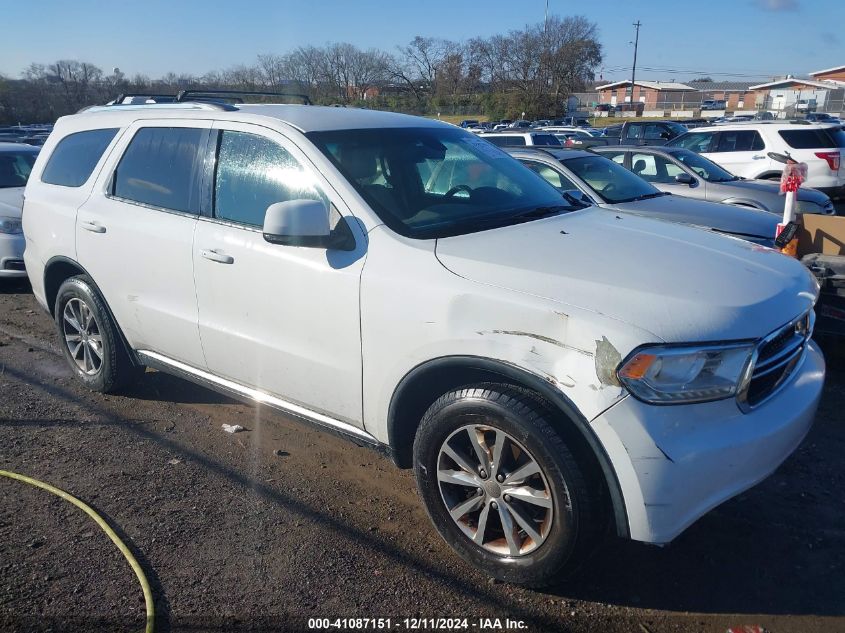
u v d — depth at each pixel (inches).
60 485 147.6
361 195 133.3
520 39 2477.9
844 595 115.2
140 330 172.4
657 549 127.6
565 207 157.9
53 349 236.4
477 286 113.5
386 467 157.1
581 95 3225.9
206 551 126.1
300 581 118.5
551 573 110.3
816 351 134.0
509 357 107.7
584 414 101.6
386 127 158.1
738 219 283.0
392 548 127.4
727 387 104.0
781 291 117.0
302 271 133.3
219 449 164.7
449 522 121.6
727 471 104.1
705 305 106.3
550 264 116.7
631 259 120.2
